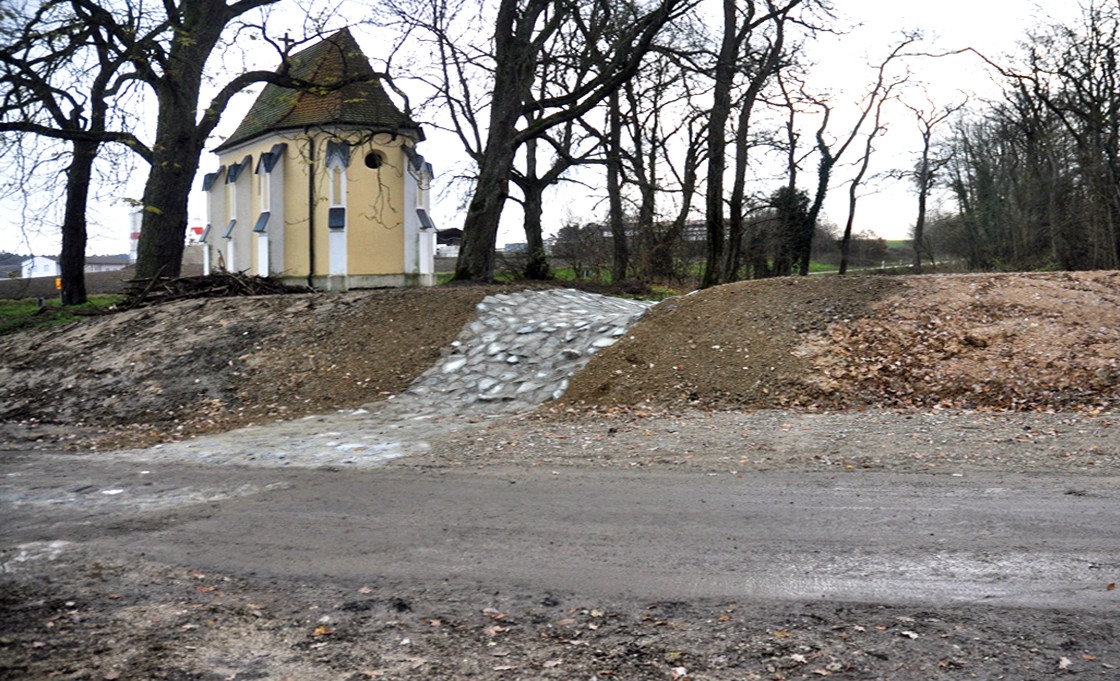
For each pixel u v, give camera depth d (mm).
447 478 9250
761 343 14281
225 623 5711
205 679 4980
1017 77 38562
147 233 23094
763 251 40969
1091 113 37500
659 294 28547
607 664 5035
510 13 24094
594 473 9234
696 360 14102
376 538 7246
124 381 15656
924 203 49469
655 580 6168
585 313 17203
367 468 9914
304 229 40000
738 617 5551
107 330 18453
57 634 5586
